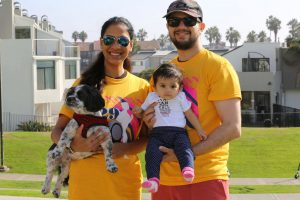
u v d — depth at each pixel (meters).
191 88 4.55
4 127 31.88
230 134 4.34
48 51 34.16
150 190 4.25
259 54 43.53
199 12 4.62
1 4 34.47
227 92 4.39
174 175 4.58
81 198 4.62
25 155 22.19
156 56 81.44
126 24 4.86
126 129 4.73
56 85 33.97
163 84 4.48
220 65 4.48
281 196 14.48
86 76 4.76
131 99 4.81
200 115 4.52
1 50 32.03
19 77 32.16
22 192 11.57
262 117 38.03
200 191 4.47
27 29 35.12
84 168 4.62
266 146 23.75
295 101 42.97
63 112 4.76
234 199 14.02
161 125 4.49
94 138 4.40
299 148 23.61
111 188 4.63
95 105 4.40
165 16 4.65
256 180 18.77
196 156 4.41
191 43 4.60
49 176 4.50
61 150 4.45
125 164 4.73
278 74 43.03
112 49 4.78
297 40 42.66
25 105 32.25
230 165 21.17
